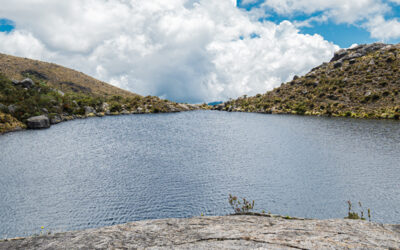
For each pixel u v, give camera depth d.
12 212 46.53
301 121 165.38
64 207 48.69
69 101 195.50
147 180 63.84
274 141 112.88
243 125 160.38
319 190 57.66
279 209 48.75
